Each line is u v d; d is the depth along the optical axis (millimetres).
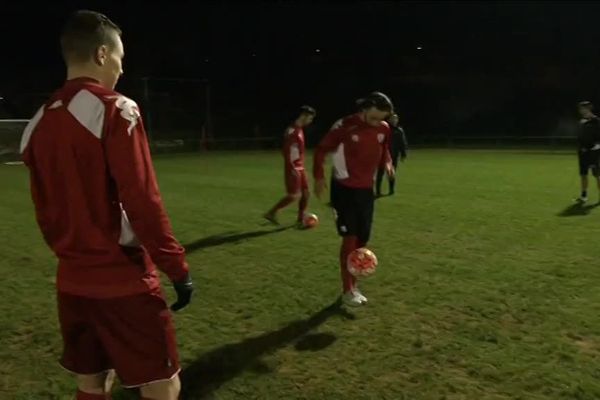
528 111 39469
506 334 4363
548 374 3693
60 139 2057
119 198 2088
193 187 13484
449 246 7234
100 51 2162
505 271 6059
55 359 4102
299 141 8227
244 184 14062
